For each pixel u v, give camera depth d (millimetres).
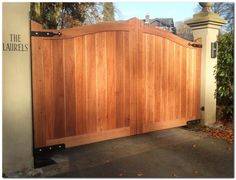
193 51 5039
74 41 3773
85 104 3941
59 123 3744
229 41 5004
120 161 3543
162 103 4738
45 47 3559
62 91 3734
